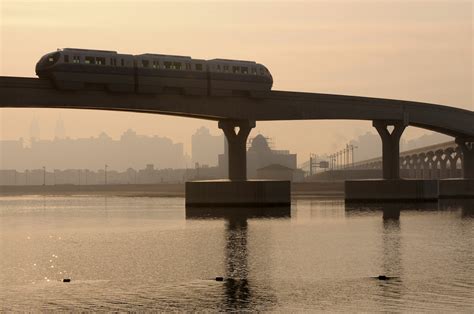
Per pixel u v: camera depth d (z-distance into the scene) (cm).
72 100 15062
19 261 9262
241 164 18362
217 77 16662
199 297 6631
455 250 9662
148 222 15938
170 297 6650
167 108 16312
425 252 9481
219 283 7331
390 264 8400
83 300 6575
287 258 9125
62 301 6544
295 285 7131
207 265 8606
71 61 14738
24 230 14450
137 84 15588
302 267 8306
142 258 9375
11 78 14438
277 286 7100
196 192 18688
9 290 7094
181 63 16212
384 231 12550
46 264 8956
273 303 6344
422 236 11562
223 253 9756
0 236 13050
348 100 19162
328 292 6750
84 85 15062
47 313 6106
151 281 7506
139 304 6388
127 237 12406
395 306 6144
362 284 7112
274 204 18550
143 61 15688
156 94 16112
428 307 6081
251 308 6181
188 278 7656
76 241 11881
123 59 15438
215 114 17062
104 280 7625
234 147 18188
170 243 11188
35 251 10431
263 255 9481
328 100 18725
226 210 18125
